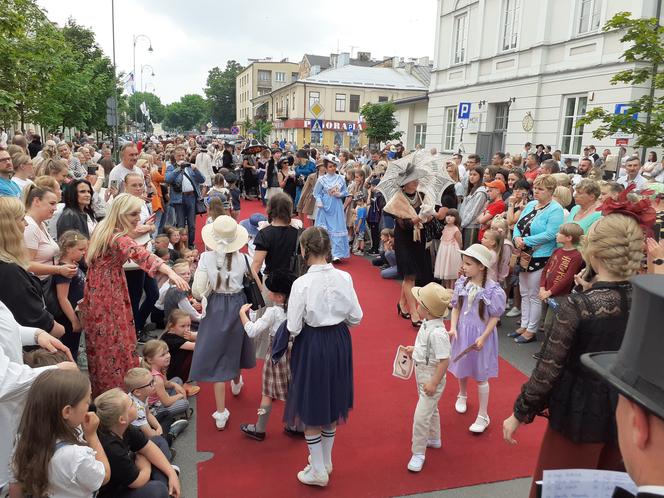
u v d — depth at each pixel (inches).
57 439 94.2
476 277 159.9
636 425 39.1
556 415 89.3
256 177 697.6
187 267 207.8
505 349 225.5
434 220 251.0
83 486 94.5
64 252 161.2
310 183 436.5
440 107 858.8
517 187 260.8
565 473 58.5
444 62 845.8
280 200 165.9
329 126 1870.1
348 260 390.9
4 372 97.7
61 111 798.5
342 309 127.7
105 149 627.8
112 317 146.4
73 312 160.2
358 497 128.4
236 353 158.1
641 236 83.7
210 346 154.7
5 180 201.6
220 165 749.9
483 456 147.2
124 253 143.0
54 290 158.2
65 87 736.3
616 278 85.0
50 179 197.8
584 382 86.1
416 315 252.4
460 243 265.4
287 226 168.2
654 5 490.9
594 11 556.7
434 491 131.5
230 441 152.9
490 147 726.5
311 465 131.4
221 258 154.0
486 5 725.9
